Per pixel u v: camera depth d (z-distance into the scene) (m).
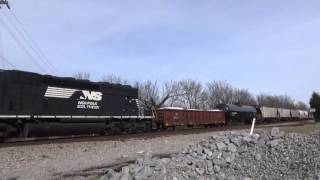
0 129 28.20
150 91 101.38
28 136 30.00
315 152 13.59
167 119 52.16
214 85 130.00
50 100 31.75
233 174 13.34
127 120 40.38
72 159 18.95
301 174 12.22
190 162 14.16
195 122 59.09
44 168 16.33
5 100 28.44
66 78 33.53
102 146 24.36
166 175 12.48
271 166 13.43
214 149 15.21
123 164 17.28
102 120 36.72
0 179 14.20
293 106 176.50
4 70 28.78
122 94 39.81
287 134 16.14
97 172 15.23
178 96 112.00
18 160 18.48
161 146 24.83
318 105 105.81
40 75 31.20
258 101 157.75
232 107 70.88
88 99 35.38
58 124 31.94
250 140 15.77
